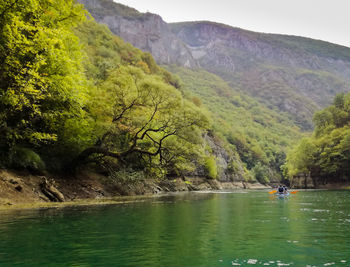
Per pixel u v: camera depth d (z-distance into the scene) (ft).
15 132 53.78
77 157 78.79
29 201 52.85
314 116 318.65
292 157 312.29
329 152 252.83
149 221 34.81
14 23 44.86
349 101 304.71
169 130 82.84
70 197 66.64
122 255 19.39
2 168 57.41
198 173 215.51
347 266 17.34
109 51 262.67
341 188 233.55
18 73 44.34
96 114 81.87
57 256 18.99
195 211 47.83
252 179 363.76
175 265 17.33
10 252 19.92
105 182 91.91
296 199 88.79
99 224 31.83
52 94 57.31
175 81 408.46
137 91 80.02
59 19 61.31
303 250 21.31
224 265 17.46
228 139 464.65
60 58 55.62
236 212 47.67
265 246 22.49
